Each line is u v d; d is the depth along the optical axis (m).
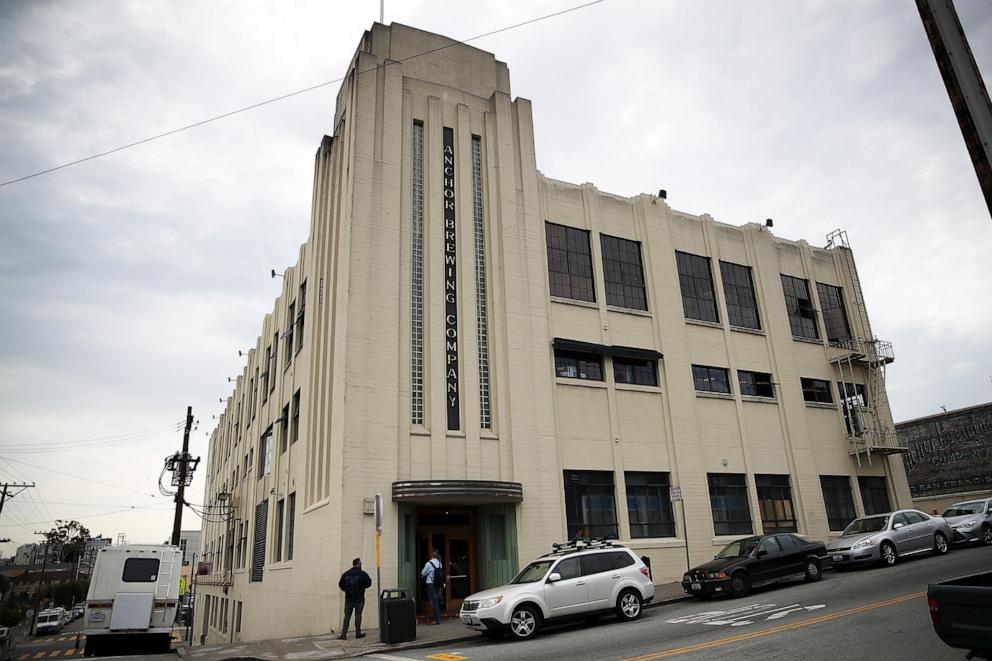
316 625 18.62
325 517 18.80
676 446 24.30
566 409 22.67
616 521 22.42
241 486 39.12
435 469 18.94
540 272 22.88
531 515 19.86
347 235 19.97
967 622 6.64
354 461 17.75
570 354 23.58
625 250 26.30
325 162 25.27
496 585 18.97
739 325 28.27
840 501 28.31
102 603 19.50
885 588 14.74
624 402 24.00
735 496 25.33
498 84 24.50
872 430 29.83
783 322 29.25
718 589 16.38
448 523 19.59
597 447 22.84
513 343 21.31
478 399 20.30
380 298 19.48
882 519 20.56
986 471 34.88
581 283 24.69
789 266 30.91
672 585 21.36
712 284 28.17
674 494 20.69
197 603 52.00
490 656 11.38
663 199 27.84
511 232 22.52
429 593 16.42
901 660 8.37
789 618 12.27
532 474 20.30
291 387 27.48
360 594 15.27
